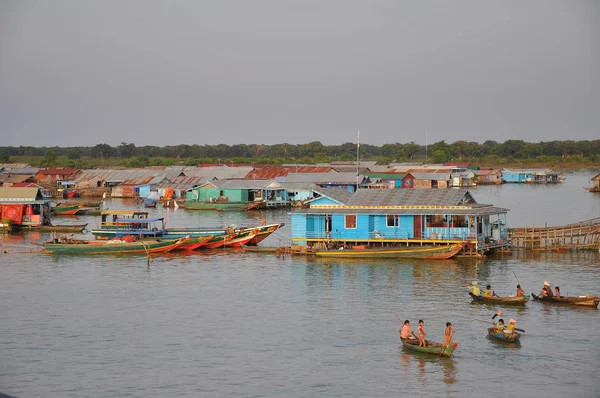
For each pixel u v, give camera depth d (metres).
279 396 37.31
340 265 69.19
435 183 177.12
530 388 37.78
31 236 95.62
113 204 150.25
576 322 48.41
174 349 44.31
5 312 52.91
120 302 55.69
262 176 166.50
